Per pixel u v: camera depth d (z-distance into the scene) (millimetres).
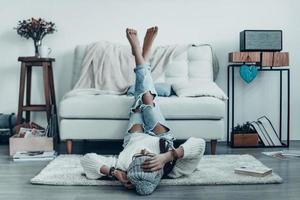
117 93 3557
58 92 4113
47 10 4074
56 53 4094
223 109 3188
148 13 4090
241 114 4125
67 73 4109
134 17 4090
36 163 2975
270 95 4133
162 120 2789
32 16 4070
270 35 3828
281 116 4062
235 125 4125
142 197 2096
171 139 2461
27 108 3732
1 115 3871
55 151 3316
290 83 4141
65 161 2934
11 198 2072
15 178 2508
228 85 4008
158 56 3861
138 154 2180
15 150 3258
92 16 4086
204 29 4102
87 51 3869
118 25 4090
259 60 3807
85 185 2332
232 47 4113
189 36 4102
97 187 2295
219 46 4105
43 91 4098
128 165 2266
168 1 4094
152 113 2758
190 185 2330
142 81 2818
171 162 2318
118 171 2250
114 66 3744
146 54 3094
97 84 3672
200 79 3787
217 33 4102
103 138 3205
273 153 3346
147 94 2789
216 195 2119
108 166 2344
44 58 3729
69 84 4105
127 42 4105
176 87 3490
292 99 4141
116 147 3723
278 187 2279
